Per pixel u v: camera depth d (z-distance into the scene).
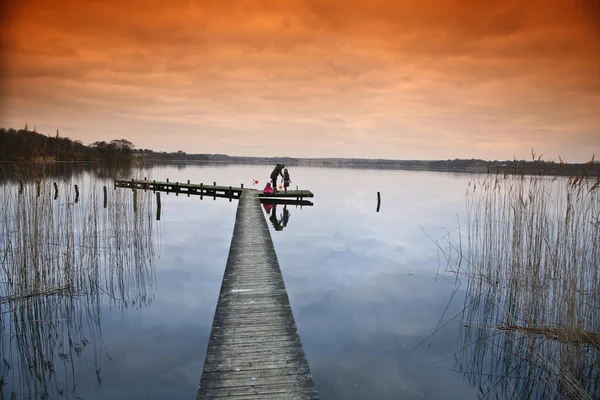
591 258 5.51
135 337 5.65
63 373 4.71
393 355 5.18
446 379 4.66
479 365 4.95
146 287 7.81
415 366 4.93
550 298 5.86
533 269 6.21
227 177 48.78
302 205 21.59
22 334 5.71
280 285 5.96
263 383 3.49
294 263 9.68
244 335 4.39
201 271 8.98
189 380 4.57
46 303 6.70
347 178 56.91
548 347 5.01
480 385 4.54
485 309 6.74
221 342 4.23
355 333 5.81
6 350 5.27
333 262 9.81
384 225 15.41
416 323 6.18
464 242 12.12
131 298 7.19
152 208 19.45
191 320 6.26
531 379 4.68
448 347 5.41
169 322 6.17
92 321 6.18
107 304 6.88
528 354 5.06
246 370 3.70
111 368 4.82
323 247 11.47
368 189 34.72
